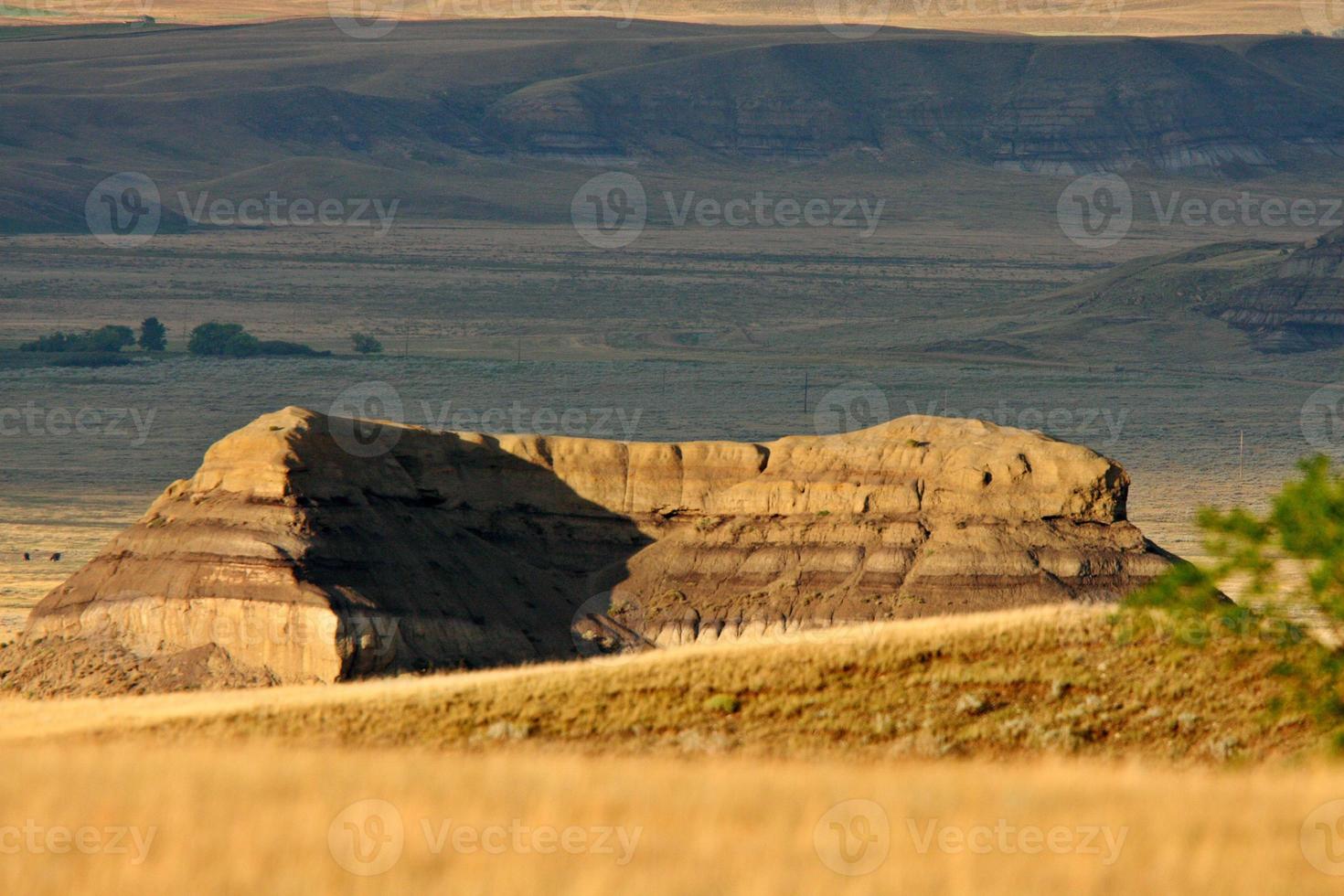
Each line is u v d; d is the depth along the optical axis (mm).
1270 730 151125
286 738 157875
